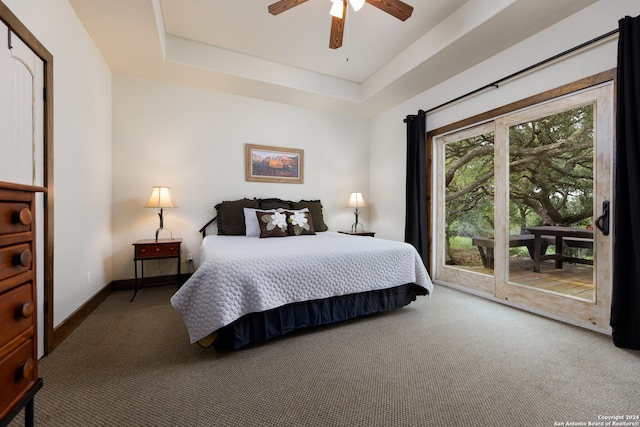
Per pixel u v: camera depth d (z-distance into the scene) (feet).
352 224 15.06
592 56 6.82
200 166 11.69
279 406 4.16
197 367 5.22
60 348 5.90
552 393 4.45
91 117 8.30
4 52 4.55
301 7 8.26
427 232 11.62
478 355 5.68
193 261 11.56
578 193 7.29
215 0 7.97
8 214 2.50
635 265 5.80
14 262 2.57
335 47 8.04
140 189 10.73
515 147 8.74
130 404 4.17
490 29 7.80
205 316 5.46
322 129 14.33
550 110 7.75
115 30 7.95
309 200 13.60
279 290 6.17
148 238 10.84
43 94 5.69
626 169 6.01
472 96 9.89
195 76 10.67
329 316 6.97
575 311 7.20
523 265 8.55
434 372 5.07
